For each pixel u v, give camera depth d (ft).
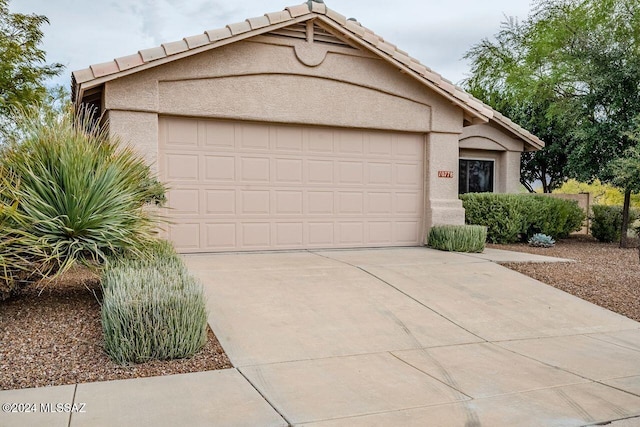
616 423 12.82
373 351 18.02
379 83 36.70
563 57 51.19
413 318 21.72
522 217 44.57
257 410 12.92
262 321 20.02
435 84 37.14
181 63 31.37
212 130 33.01
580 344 19.97
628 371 16.84
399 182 38.55
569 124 52.54
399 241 38.63
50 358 15.55
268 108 33.68
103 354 16.08
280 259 30.99
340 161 36.63
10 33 54.24
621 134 43.37
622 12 50.03
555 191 75.97
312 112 34.88
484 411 13.33
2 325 17.69
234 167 33.60
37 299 20.52
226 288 23.62
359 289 24.86
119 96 30.12
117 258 20.54
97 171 20.81
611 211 49.55
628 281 29.84
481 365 17.08
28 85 54.08
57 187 19.89
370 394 14.26
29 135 21.52
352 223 37.11
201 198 32.83
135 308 15.70
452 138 39.24
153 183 25.02
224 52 32.32
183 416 12.40
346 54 35.63
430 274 28.48
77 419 12.01
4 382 13.94
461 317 22.36
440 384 15.23
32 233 19.31
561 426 12.57
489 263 32.09
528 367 17.02
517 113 70.54
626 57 45.19
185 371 15.43
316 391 14.34
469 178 54.19
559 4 68.28
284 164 34.96
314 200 35.88
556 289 27.55
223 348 17.35
